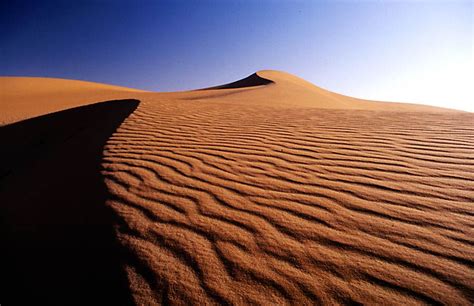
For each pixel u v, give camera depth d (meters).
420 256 1.31
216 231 1.58
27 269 1.40
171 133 4.08
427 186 2.03
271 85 24.75
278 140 3.59
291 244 1.45
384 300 1.09
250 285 1.20
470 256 1.29
